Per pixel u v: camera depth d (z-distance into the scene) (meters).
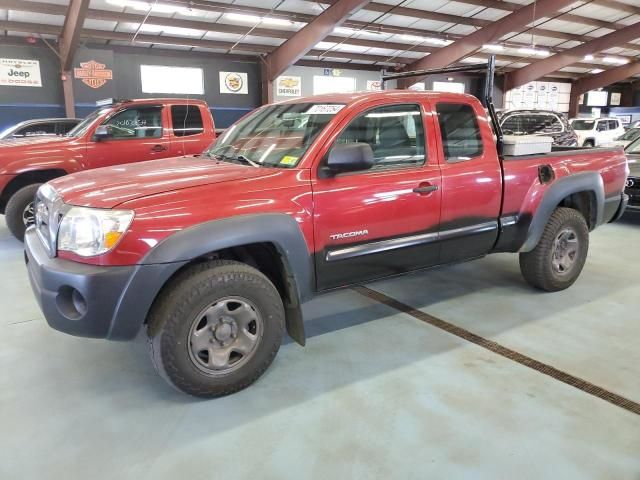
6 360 2.81
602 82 26.69
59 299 2.20
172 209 2.20
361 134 2.75
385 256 2.86
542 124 10.91
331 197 2.59
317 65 19.73
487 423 2.21
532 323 3.31
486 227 3.29
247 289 2.39
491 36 16.97
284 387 2.53
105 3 12.48
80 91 14.77
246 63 18.00
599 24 18.36
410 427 2.19
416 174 2.90
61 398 2.43
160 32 14.86
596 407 2.33
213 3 13.18
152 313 2.28
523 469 1.92
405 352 2.91
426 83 21.58
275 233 2.39
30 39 13.99
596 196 3.87
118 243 2.10
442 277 4.31
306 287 2.60
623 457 1.99
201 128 6.35
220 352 2.38
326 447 2.06
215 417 2.28
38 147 5.36
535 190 3.46
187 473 1.92
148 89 16.36
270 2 13.57
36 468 1.94
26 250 2.63
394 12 15.33
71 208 2.24
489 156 3.25
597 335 3.12
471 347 2.96
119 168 2.96
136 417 2.28
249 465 1.96
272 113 3.23
